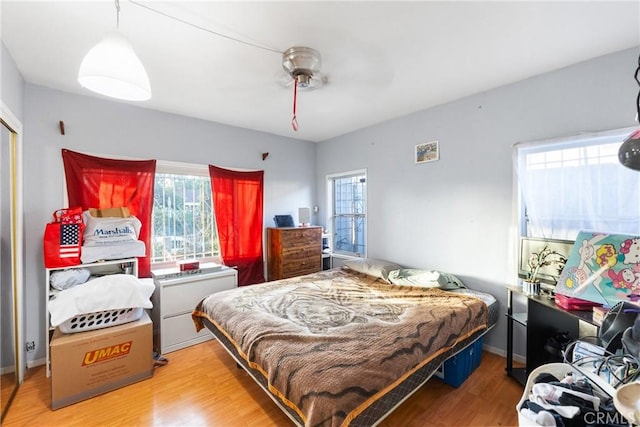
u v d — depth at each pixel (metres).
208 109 3.08
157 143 3.08
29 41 1.82
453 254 2.93
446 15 1.60
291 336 1.70
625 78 1.94
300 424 1.31
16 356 2.15
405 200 3.37
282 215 4.03
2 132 2.07
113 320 2.19
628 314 1.28
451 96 2.79
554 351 2.03
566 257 2.00
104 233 2.41
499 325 2.59
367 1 1.48
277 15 1.58
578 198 2.14
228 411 1.88
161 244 3.20
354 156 4.02
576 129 2.14
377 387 1.35
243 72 2.25
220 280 3.06
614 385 1.02
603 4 1.50
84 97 2.65
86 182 2.64
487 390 2.07
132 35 1.76
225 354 2.66
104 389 2.05
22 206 2.28
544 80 2.30
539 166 2.34
